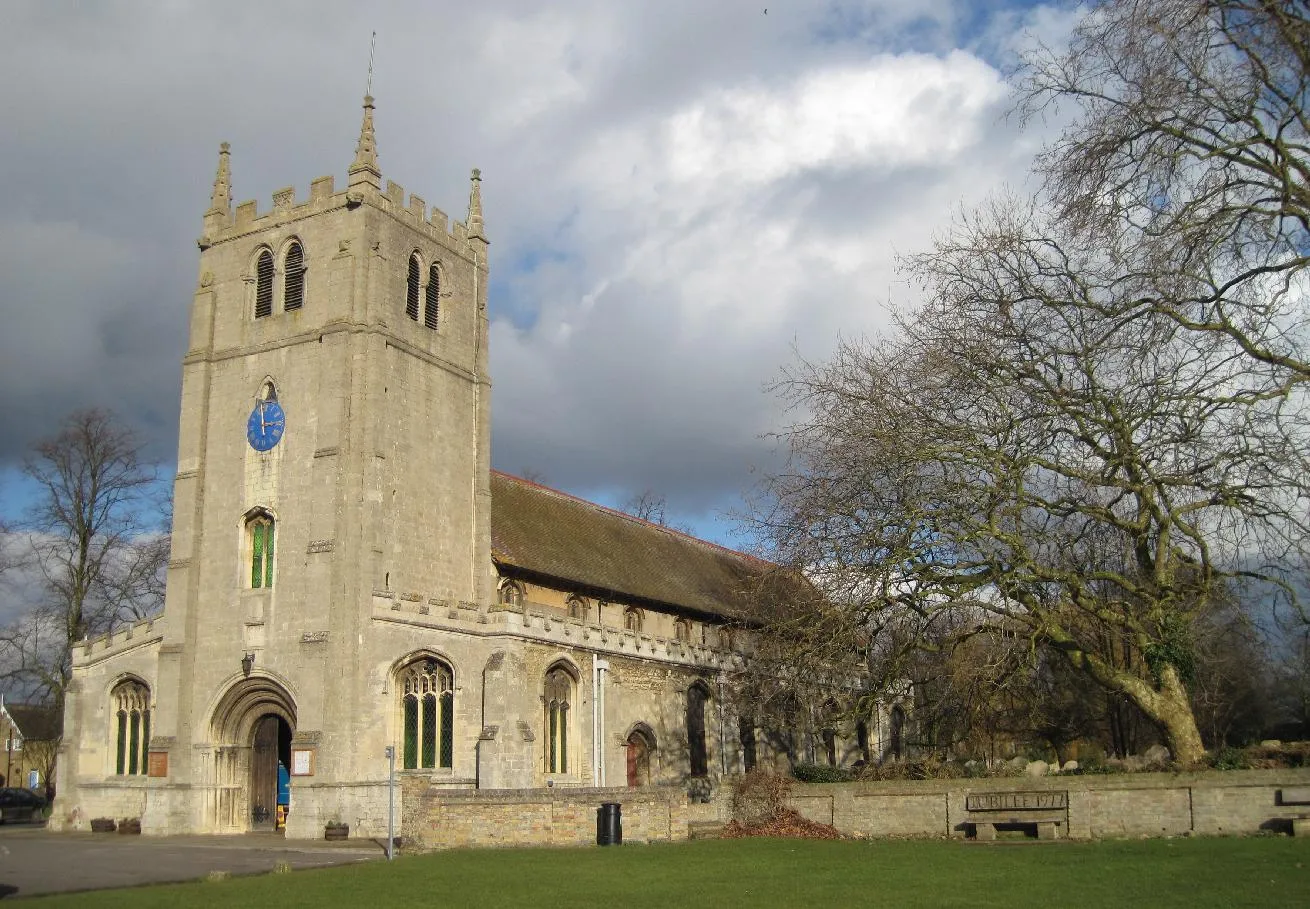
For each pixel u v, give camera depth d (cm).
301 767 4128
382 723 4212
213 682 4525
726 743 5488
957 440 3456
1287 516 2944
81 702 4838
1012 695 4350
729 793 3794
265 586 4534
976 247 3366
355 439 4447
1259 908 1766
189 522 4706
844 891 2102
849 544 3562
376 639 4266
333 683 4188
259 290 4906
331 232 4734
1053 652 4081
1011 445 3400
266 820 4522
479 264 5288
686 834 3400
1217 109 2648
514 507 5519
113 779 4694
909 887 2142
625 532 6331
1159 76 2605
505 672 4178
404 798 3347
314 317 4688
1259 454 2892
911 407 3522
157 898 2205
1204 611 3638
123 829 4525
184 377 4891
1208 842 2778
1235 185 2670
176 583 4662
